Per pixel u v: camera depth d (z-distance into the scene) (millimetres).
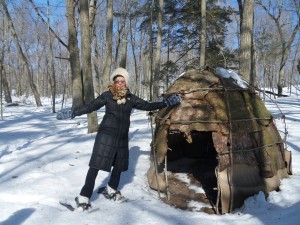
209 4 16922
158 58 13672
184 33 17781
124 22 23844
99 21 32875
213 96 4617
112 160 4141
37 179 4898
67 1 8586
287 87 31688
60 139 7844
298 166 5488
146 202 4348
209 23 16688
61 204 4152
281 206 4027
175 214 3973
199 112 4488
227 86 4750
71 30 8586
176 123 4496
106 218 3846
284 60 25688
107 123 4148
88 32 8102
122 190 4723
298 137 7465
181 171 5762
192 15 16844
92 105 4168
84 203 4031
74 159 5926
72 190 4605
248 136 4480
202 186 5055
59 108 21109
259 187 4309
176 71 18406
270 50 26422
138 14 19172
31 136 9195
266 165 4438
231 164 4238
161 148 4645
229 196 4148
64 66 43688
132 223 3709
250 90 5031
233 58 16797
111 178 4371
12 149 7391
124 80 4184
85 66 8125
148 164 5680
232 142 4348
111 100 4172
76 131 9367
